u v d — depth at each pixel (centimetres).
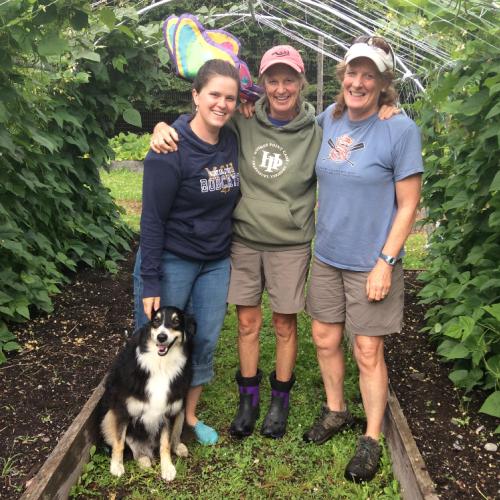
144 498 298
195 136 295
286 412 361
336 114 315
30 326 458
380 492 307
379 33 484
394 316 315
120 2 587
